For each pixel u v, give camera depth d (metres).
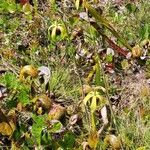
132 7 2.17
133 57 1.64
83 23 1.79
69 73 1.68
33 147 1.29
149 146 1.35
